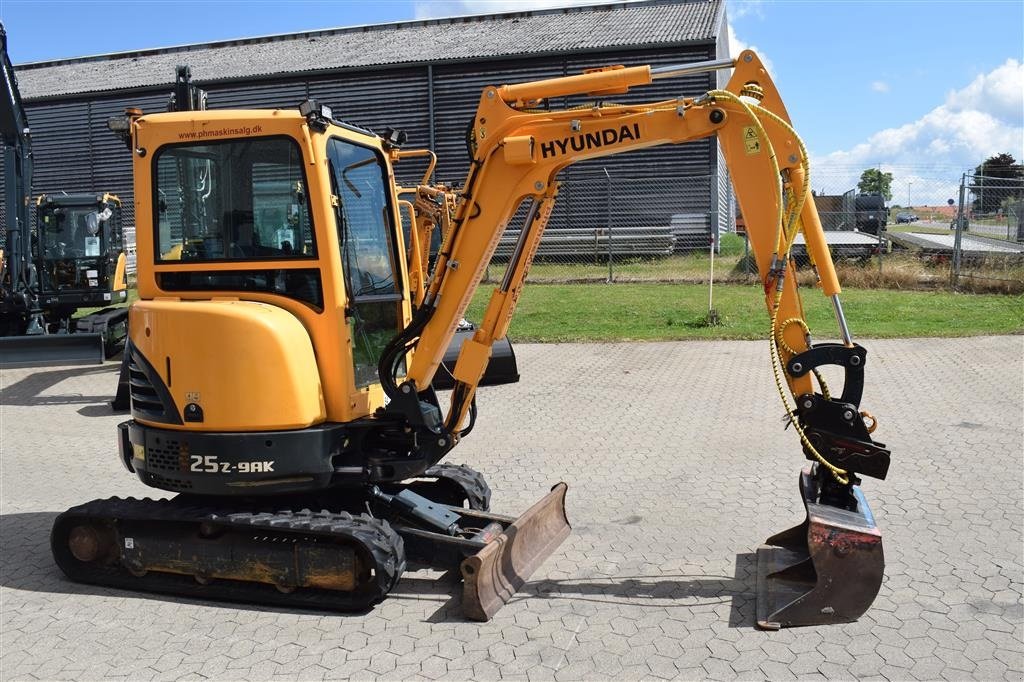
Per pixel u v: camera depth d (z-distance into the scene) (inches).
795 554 211.8
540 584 199.9
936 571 201.3
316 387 193.9
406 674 162.1
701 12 996.6
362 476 197.5
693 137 182.4
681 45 901.8
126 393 406.9
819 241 183.9
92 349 484.1
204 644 176.2
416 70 982.4
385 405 217.0
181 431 191.8
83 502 276.5
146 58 1161.4
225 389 187.5
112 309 623.8
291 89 1016.9
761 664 162.6
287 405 187.6
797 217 179.8
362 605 186.1
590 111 185.3
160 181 201.9
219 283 200.5
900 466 280.2
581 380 431.8
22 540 240.5
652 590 195.9
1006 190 732.0
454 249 195.0
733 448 310.5
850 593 175.6
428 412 205.9
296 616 187.9
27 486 295.4
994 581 195.5
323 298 193.6
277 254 195.6
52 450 343.0
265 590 195.0
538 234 196.5
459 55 967.0
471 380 200.1
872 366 430.3
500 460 305.4
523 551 206.2
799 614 177.5
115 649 175.2
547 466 296.5
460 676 160.9
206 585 198.5
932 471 274.5
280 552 189.2
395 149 232.1
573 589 197.0
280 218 194.9
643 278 796.6
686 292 711.7
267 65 1045.2
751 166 181.3
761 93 182.5
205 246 201.0
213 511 197.0
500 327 199.9
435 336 197.5
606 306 649.6
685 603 189.0
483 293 745.6
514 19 1070.4
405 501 209.9
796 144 180.1
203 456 189.6
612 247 896.3
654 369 450.0
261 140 193.9
